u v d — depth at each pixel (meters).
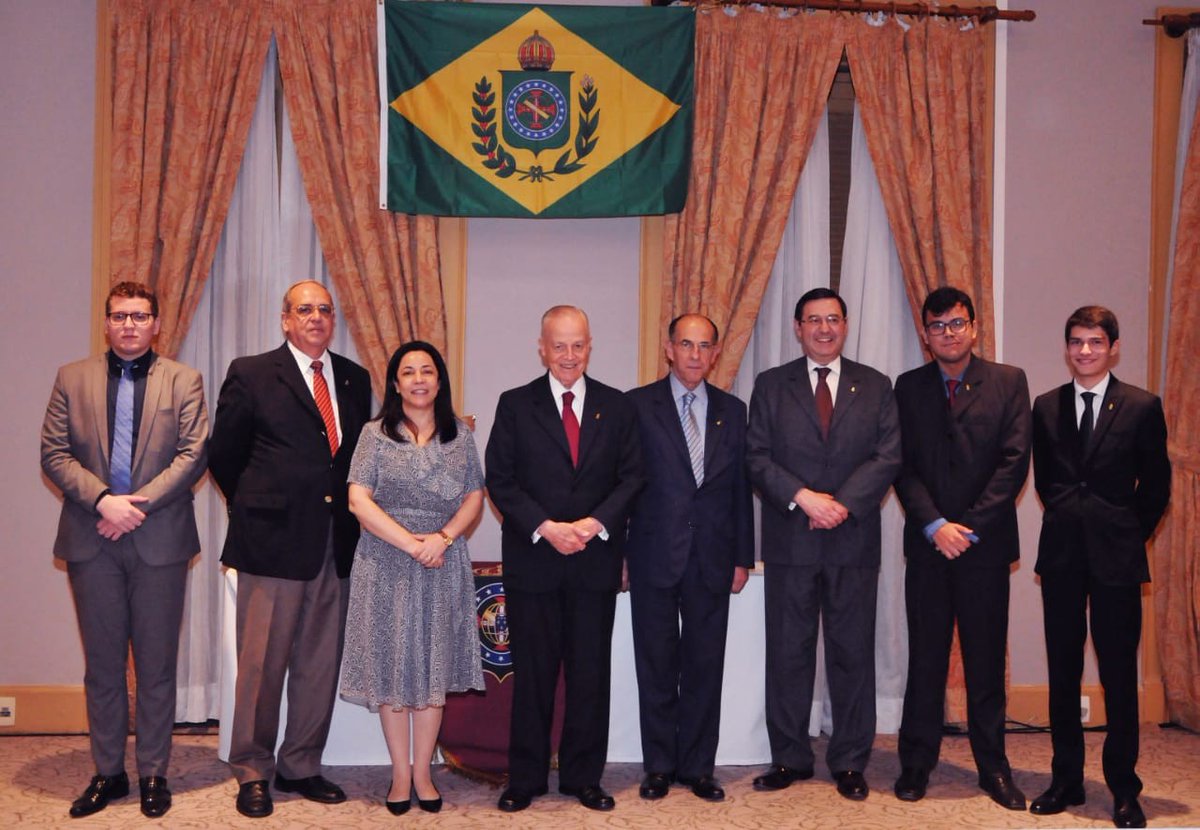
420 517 3.31
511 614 3.45
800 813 3.39
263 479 3.37
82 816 3.29
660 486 3.55
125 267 4.23
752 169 4.41
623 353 4.52
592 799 3.41
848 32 4.48
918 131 4.48
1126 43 4.69
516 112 4.30
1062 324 4.66
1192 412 4.57
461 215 4.28
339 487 3.46
